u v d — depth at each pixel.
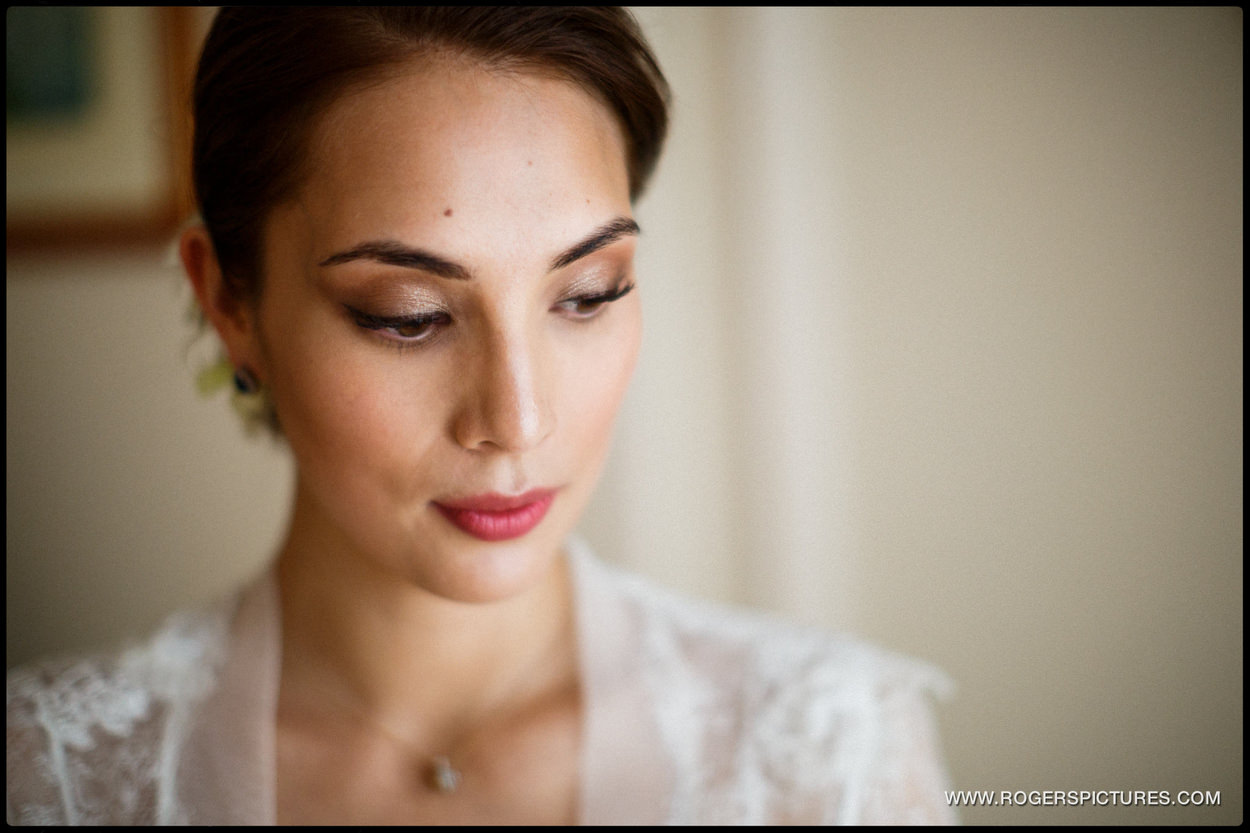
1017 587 1.53
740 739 0.89
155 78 1.58
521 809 0.86
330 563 0.85
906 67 1.52
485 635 0.86
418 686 0.86
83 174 1.62
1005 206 1.49
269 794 0.84
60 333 1.70
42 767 0.86
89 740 0.88
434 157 0.65
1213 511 1.41
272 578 0.94
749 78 1.56
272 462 1.73
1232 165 1.36
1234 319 1.38
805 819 0.86
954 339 1.53
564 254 0.67
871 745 0.90
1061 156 1.45
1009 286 1.49
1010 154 1.48
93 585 1.77
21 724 0.88
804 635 1.01
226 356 0.93
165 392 1.71
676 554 1.68
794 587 1.62
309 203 0.68
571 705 0.90
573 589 0.96
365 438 0.70
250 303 0.78
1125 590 1.47
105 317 1.69
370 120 0.66
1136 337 1.43
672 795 0.86
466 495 0.71
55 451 1.73
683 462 1.67
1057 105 1.45
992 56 1.47
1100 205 1.43
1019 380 1.50
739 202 1.59
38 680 0.92
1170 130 1.39
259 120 0.69
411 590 0.82
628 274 0.74
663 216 1.61
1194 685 1.44
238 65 0.71
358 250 0.65
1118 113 1.42
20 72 1.60
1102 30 1.42
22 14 1.58
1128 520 1.46
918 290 1.54
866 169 1.55
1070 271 1.46
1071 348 1.47
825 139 1.55
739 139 1.58
